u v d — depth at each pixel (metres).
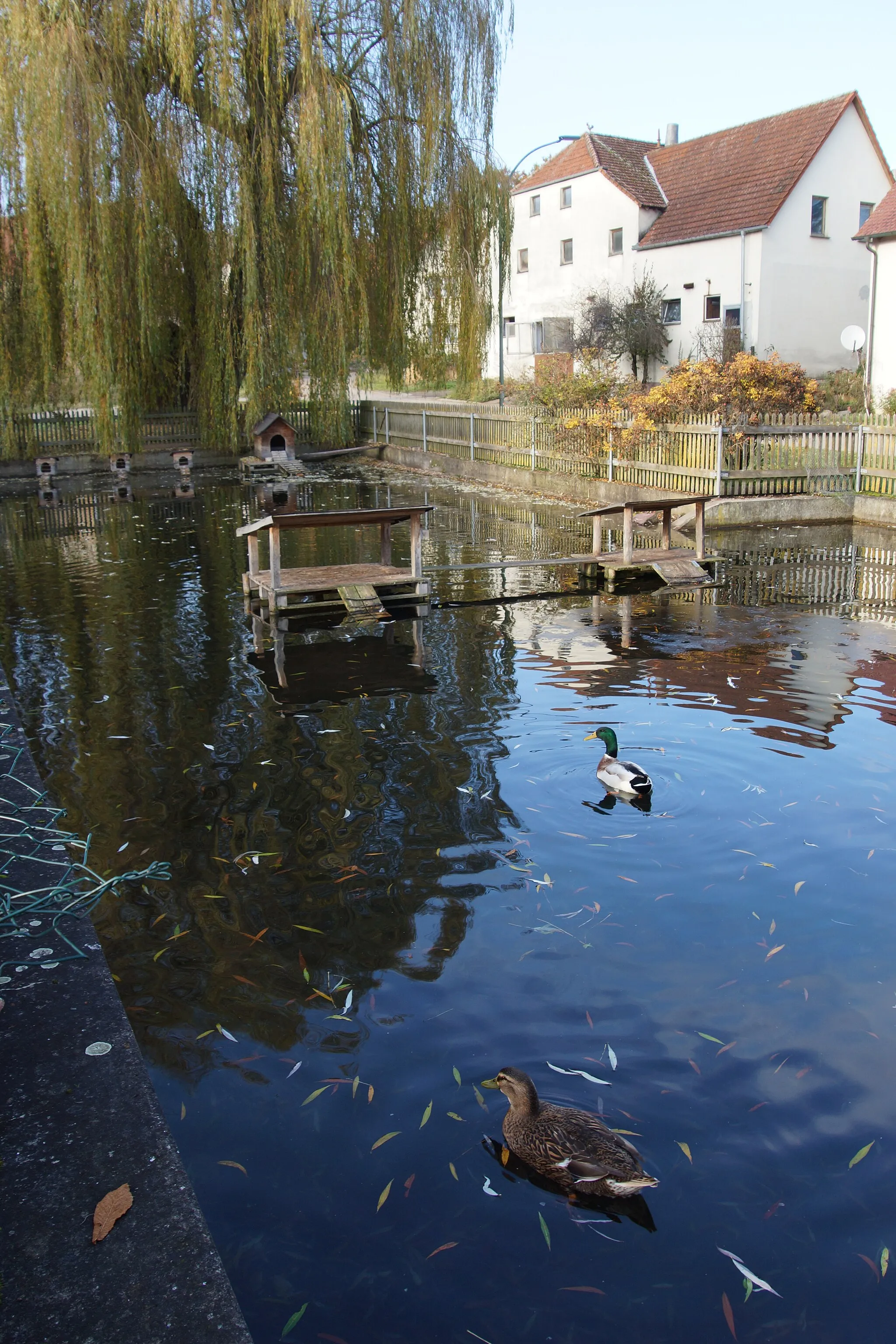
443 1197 3.05
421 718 7.62
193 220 22.97
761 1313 2.65
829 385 28.98
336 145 20.98
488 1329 2.62
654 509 13.62
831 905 4.73
